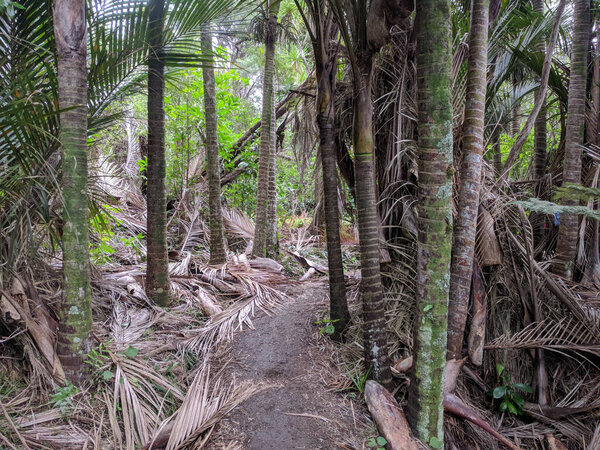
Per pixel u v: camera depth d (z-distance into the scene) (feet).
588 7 12.94
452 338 9.54
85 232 8.56
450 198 7.77
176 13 10.96
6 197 9.07
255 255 21.12
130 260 17.69
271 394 9.68
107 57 10.56
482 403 10.82
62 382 8.33
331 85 11.25
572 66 13.21
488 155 15.48
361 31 8.98
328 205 11.87
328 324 12.27
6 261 9.02
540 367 11.12
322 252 25.86
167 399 9.04
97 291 12.57
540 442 10.00
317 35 10.59
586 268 13.28
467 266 9.43
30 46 9.23
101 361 8.78
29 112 8.10
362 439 8.38
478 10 8.99
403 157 11.65
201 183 24.91
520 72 15.44
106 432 7.72
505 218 11.60
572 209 9.51
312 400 9.55
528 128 11.19
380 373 9.60
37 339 8.56
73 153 8.15
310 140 14.25
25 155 8.80
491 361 11.30
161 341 11.28
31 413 7.68
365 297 9.78
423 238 7.91
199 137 26.25
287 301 15.71
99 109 11.64
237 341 12.26
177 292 14.62
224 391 9.70
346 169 13.55
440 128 7.52
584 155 14.08
